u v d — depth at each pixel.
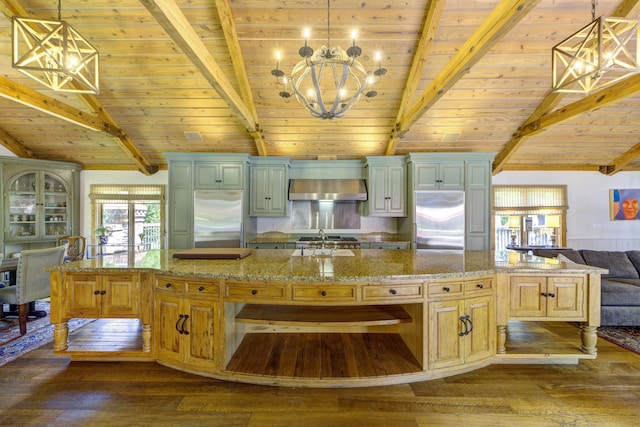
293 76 2.26
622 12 3.18
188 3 3.12
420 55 3.55
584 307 2.39
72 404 1.98
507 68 3.89
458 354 2.30
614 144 5.50
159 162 5.99
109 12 3.17
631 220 6.19
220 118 4.76
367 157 5.19
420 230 4.94
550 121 4.39
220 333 2.24
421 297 2.20
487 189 5.00
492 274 2.39
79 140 5.35
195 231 4.98
